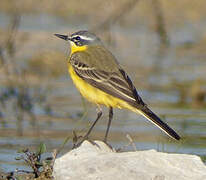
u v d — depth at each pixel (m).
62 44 21.23
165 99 17.44
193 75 19.58
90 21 22.78
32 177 11.45
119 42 21.86
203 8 24.16
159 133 14.62
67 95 17.75
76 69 12.95
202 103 17.11
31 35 21.70
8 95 17.53
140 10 23.12
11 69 19.50
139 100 12.14
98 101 12.70
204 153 13.25
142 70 19.98
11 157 13.01
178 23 23.67
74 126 15.28
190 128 14.89
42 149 11.89
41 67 19.77
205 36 22.94
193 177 10.17
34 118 15.96
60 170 10.45
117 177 10.01
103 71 12.66
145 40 22.27
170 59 21.12
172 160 10.55
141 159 10.42
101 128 15.20
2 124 15.46
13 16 22.75
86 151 11.03
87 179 10.08
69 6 23.77
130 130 14.98
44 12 23.73
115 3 23.09
